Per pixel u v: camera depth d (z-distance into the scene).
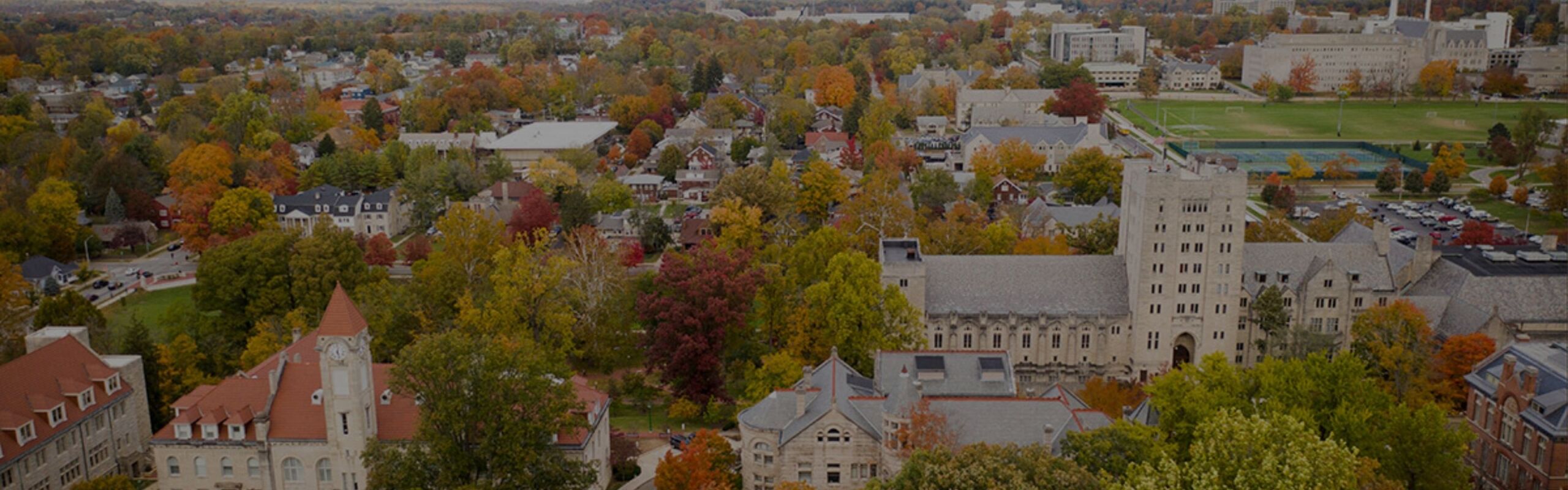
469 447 112.75
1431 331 155.88
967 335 166.50
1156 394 121.50
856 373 132.62
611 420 153.00
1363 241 180.75
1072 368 167.75
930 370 128.12
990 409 113.88
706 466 114.94
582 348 175.50
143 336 150.62
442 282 178.50
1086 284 168.75
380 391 124.19
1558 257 177.75
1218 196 159.12
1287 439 97.56
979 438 111.38
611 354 172.50
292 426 120.38
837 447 117.44
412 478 107.00
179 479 122.62
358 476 119.25
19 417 120.25
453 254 194.88
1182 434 114.31
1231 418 101.62
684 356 152.38
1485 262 176.12
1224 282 162.38
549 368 120.50
